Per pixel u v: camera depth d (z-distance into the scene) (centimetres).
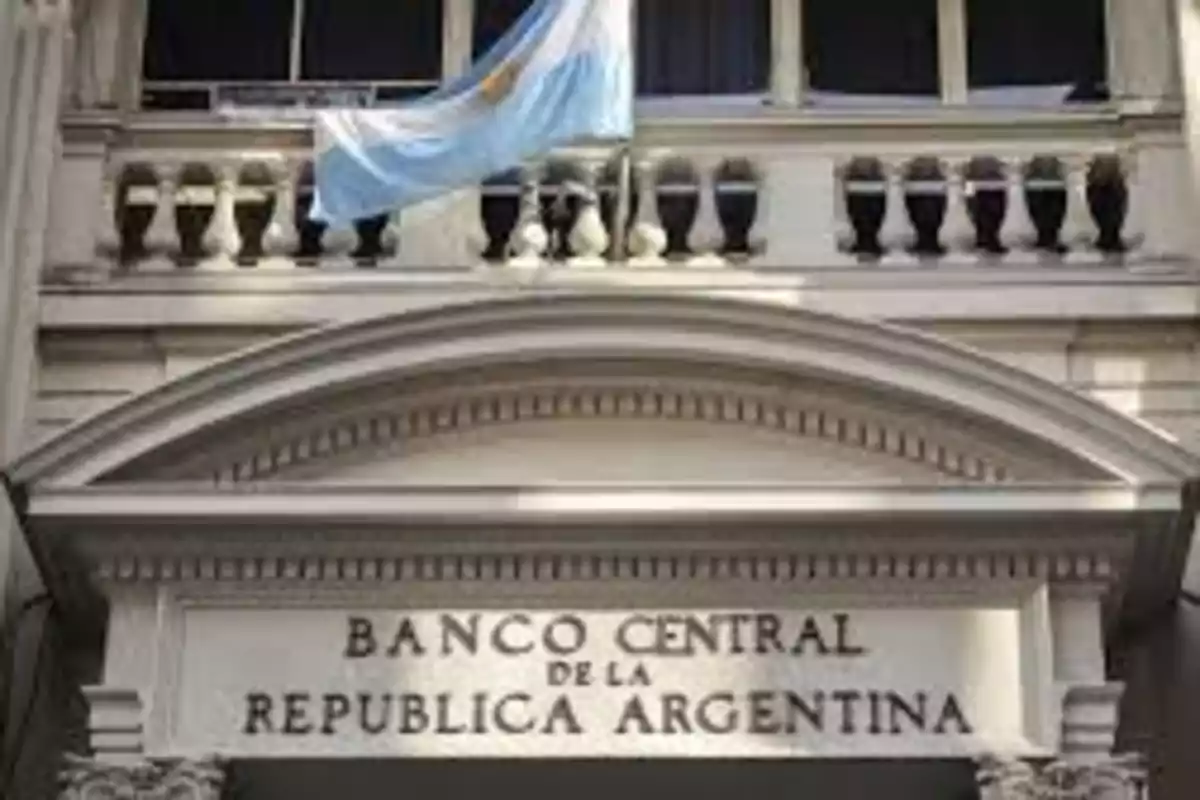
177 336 1633
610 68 1628
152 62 1803
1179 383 1614
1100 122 1688
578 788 1477
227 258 1661
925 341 1443
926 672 1430
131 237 1706
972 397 1438
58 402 1623
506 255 1677
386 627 1448
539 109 1623
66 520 1427
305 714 1434
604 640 1442
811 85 1803
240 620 1454
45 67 1680
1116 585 1455
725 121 1683
